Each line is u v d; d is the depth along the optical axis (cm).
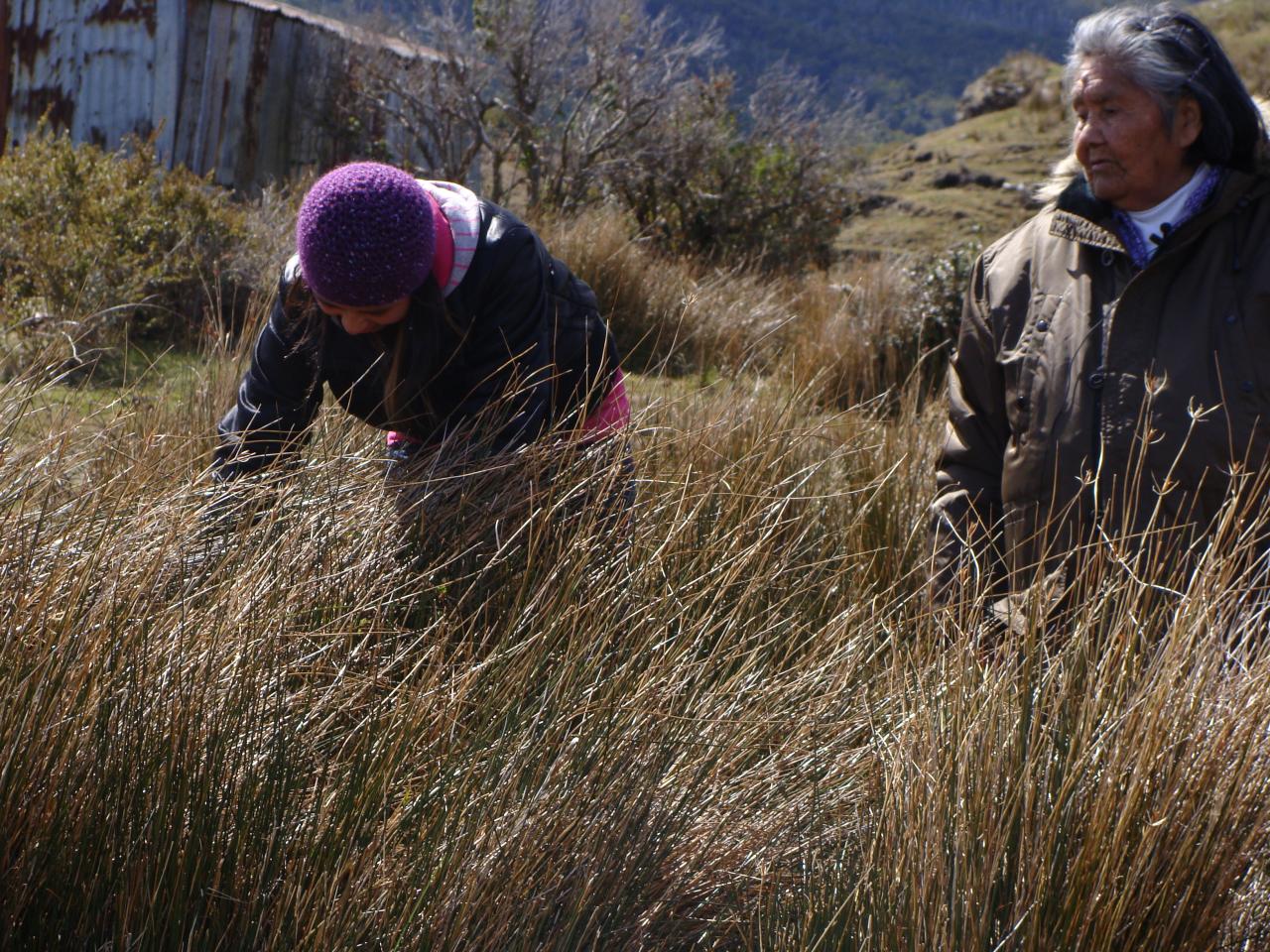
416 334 228
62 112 1086
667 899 196
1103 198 237
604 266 698
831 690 247
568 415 255
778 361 559
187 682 188
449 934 176
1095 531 231
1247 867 177
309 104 1181
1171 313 229
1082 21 240
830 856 209
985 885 175
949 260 700
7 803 167
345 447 274
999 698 193
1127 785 176
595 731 207
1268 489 222
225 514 229
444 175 1156
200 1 1088
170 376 389
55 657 175
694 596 255
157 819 173
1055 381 241
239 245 684
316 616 224
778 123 1253
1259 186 228
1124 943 171
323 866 178
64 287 566
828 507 335
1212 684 182
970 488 267
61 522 209
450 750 202
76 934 167
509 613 237
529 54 1142
